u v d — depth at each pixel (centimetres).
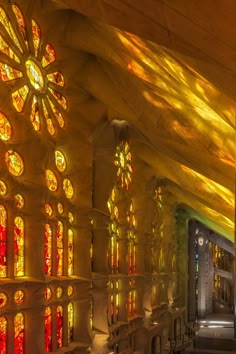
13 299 1928
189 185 2666
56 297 2316
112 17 712
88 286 2598
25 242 2088
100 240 2912
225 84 803
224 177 1714
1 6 2006
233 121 1094
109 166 2941
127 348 3303
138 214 3719
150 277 3891
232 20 558
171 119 1850
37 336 2056
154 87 1611
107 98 2472
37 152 2103
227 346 4931
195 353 4691
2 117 1998
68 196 2577
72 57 2439
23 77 2091
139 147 3553
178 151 1941
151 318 3944
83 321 2572
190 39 642
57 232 2389
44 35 2275
